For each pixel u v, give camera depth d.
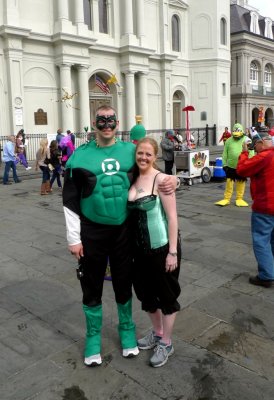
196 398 2.74
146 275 3.12
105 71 24.39
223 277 4.83
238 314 3.90
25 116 20.72
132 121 25.42
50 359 3.21
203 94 29.64
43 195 11.00
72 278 4.90
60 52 21.33
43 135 20.92
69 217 2.97
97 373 3.03
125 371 3.04
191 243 6.18
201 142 29.31
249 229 6.96
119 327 3.28
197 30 29.09
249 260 5.40
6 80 19.95
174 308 3.08
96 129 2.96
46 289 4.59
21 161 16.81
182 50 29.19
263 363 3.11
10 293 4.48
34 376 3.00
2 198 10.62
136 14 25.17
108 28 24.56
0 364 3.15
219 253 5.70
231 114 36.28
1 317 3.93
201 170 12.15
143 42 25.38
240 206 8.88
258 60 37.09
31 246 6.23
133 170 3.02
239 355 3.22
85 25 22.11
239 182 8.73
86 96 22.78
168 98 28.17
